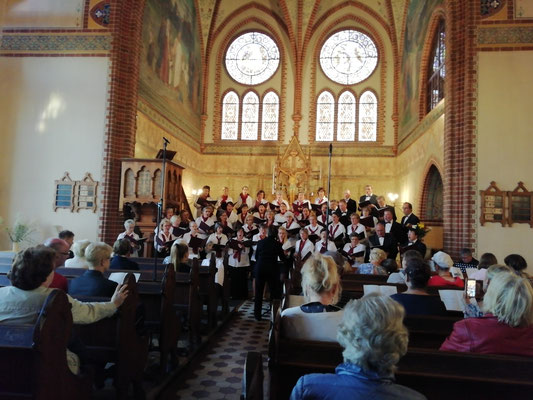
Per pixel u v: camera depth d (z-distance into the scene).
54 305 3.27
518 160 12.31
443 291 5.57
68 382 3.58
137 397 5.11
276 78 25.73
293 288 6.60
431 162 17.08
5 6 13.58
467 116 12.56
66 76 13.28
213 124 25.59
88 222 12.80
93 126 13.09
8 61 13.39
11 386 3.15
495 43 12.65
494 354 3.09
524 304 3.12
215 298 9.13
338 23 25.59
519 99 12.45
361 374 2.19
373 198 17.69
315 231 13.66
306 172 23.23
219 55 25.94
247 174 25.11
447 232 12.85
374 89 25.19
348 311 2.35
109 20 13.35
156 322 6.03
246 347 7.65
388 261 8.95
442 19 17.17
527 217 12.12
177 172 13.97
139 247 11.30
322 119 25.30
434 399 3.03
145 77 16.14
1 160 13.09
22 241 12.78
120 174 13.16
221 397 5.38
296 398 2.21
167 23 18.62
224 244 12.71
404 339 2.23
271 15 25.44
